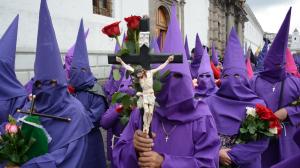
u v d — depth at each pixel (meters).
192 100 2.26
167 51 2.35
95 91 3.98
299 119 3.65
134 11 10.27
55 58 2.81
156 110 2.36
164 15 13.41
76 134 2.76
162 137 2.36
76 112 2.84
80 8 7.75
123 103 2.14
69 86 3.89
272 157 3.75
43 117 2.78
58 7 7.05
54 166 2.55
